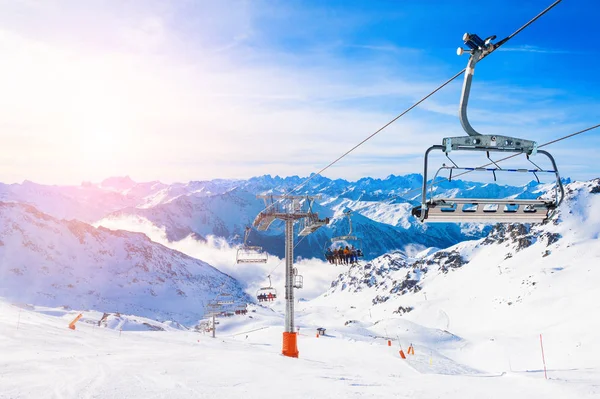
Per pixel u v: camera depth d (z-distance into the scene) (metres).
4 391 14.12
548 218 9.67
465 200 9.30
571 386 15.70
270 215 32.28
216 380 17.06
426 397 14.50
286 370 20.17
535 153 9.27
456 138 9.02
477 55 8.69
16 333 30.44
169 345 34.53
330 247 29.98
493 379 18.06
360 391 15.39
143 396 13.98
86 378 16.56
